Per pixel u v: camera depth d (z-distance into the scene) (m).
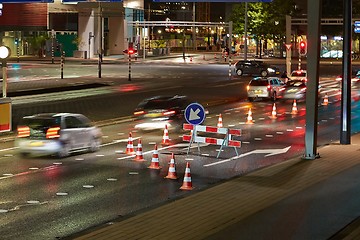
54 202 16.97
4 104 30.23
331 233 12.82
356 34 119.50
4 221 14.95
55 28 117.75
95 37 116.88
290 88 48.81
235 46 156.75
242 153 25.72
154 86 57.06
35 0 36.25
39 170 21.66
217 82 63.66
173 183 19.69
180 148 26.91
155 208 15.83
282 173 20.19
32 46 121.00
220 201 16.33
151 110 31.97
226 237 12.64
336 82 67.19
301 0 125.38
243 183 18.69
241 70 75.12
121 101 44.47
